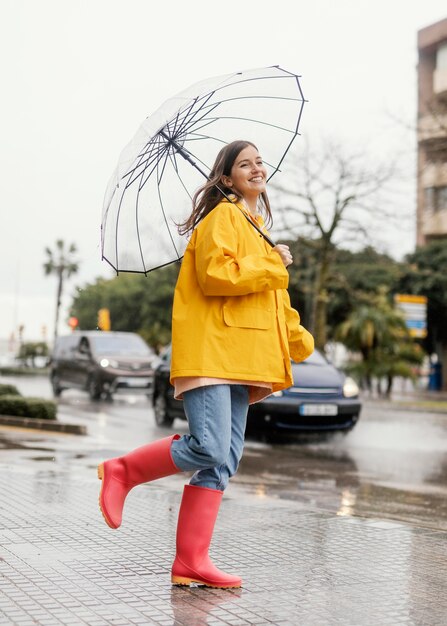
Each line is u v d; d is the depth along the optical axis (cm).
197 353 353
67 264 6238
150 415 1683
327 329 3912
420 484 835
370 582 379
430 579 385
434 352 4062
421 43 4288
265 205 397
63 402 2075
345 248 2786
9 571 385
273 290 366
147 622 315
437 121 2425
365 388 3083
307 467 955
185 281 365
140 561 410
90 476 711
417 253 4097
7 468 759
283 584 374
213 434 355
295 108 410
